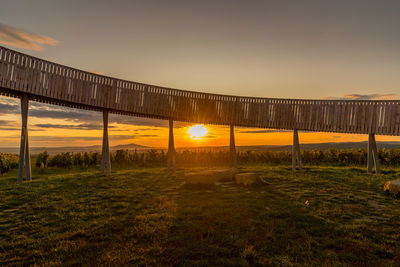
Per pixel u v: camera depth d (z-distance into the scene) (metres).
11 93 10.02
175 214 5.66
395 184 7.27
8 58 9.16
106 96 11.02
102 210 6.05
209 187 8.36
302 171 12.09
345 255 3.78
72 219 5.43
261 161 19.41
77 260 3.70
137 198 7.21
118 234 4.65
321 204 6.36
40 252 3.98
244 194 7.49
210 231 4.65
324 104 11.95
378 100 10.95
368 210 5.93
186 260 3.68
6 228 5.04
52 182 9.61
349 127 11.45
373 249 3.97
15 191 8.01
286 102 12.55
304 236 4.45
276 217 5.46
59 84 10.13
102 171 11.55
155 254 3.84
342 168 13.41
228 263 3.58
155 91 11.86
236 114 12.81
